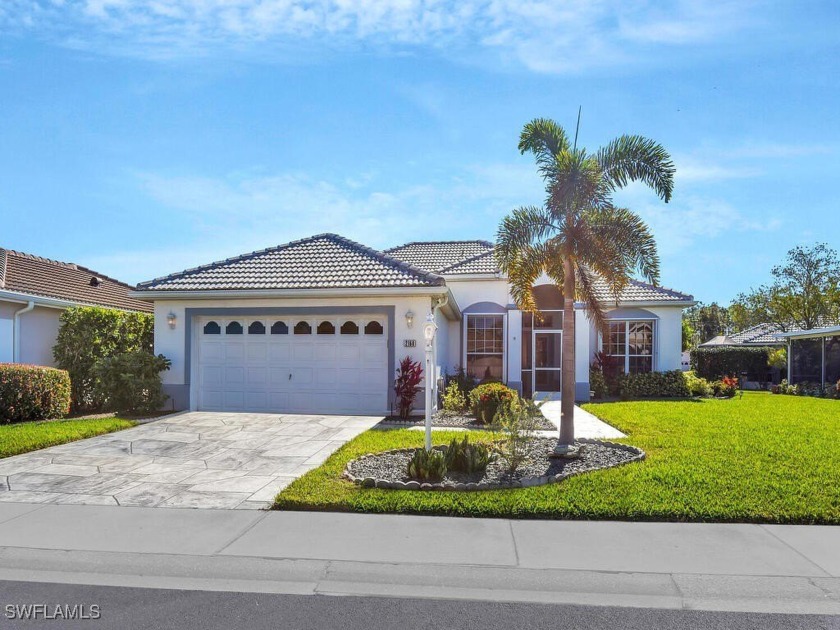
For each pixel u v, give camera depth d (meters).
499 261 10.95
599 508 6.49
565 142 10.50
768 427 12.55
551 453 9.28
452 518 6.40
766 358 30.12
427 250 24.77
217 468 8.64
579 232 10.24
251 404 15.04
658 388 20.36
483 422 12.92
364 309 14.32
